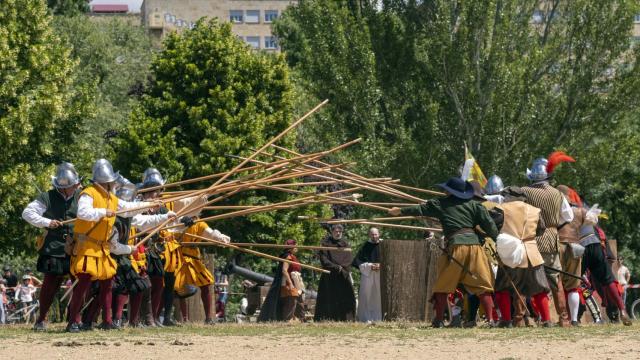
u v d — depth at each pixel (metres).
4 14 47.56
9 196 44.09
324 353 16.08
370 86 61.34
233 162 53.69
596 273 25.78
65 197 22.03
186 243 26.06
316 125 62.06
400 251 27.88
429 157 60.22
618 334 19.89
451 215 22.80
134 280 23.48
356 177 26.92
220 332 21.20
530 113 59.53
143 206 22.09
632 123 67.44
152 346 17.25
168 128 55.75
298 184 26.31
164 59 57.03
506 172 60.09
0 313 43.44
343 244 29.84
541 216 24.08
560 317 23.89
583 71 60.12
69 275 22.95
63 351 16.33
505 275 23.17
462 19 59.53
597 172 59.91
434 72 60.16
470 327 23.16
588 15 60.06
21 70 46.66
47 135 46.62
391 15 65.06
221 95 55.28
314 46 62.62
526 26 61.19
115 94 91.19
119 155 54.41
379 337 19.34
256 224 53.75
